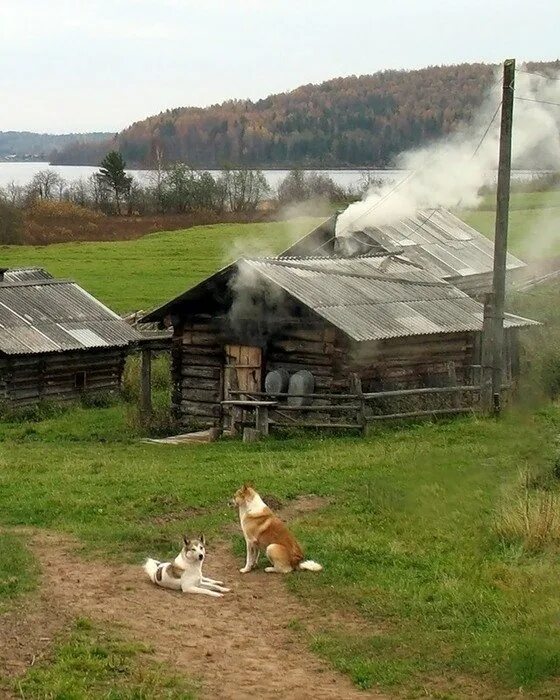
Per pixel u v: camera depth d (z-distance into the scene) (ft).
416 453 70.79
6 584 41.96
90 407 108.88
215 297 92.89
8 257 212.23
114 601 41.34
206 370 94.79
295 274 92.73
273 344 90.48
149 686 32.35
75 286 123.03
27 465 71.20
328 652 37.04
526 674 34.58
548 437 73.82
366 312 88.94
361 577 45.16
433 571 46.21
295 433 82.33
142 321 96.58
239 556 48.34
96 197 304.50
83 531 52.13
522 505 53.31
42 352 104.99
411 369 91.66
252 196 296.92
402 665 35.86
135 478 64.69
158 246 223.51
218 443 82.48
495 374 86.99
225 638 38.01
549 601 41.98
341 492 60.39
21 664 33.63
